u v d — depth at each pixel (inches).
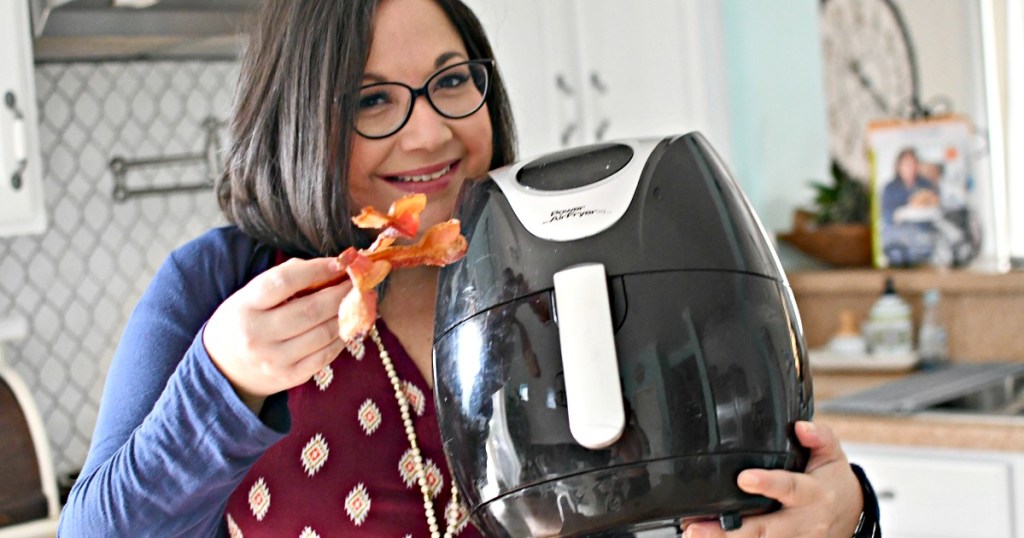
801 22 106.0
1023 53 97.3
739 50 108.7
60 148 82.0
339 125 34.8
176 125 87.3
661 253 29.4
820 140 106.4
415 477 35.9
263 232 37.4
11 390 72.6
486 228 31.3
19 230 72.9
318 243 36.3
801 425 30.0
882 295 96.8
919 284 94.7
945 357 93.5
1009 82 98.0
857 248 101.7
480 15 92.7
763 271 30.5
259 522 35.9
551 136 98.4
